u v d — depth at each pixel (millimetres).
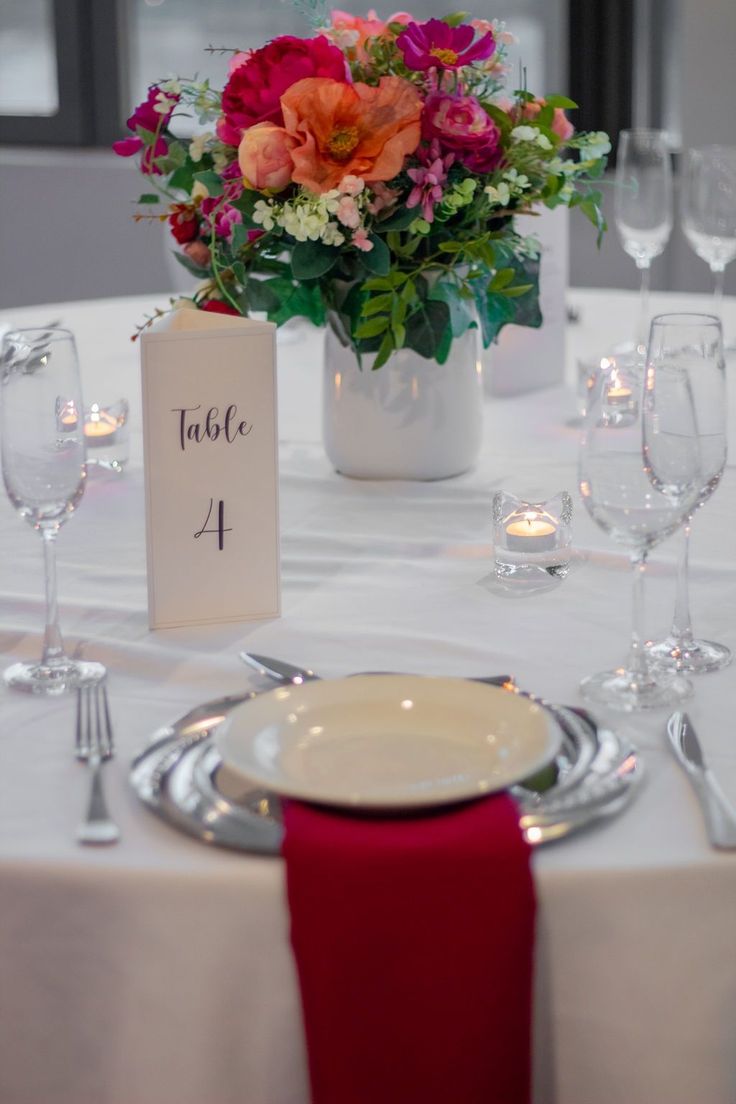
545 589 1280
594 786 837
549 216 2061
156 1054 812
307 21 1476
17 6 4730
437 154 1384
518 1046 787
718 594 1261
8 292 4773
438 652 1120
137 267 4645
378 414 1595
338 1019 778
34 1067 829
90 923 793
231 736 845
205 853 795
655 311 2635
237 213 1397
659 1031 809
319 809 801
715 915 790
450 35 1376
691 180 2289
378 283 1402
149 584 1174
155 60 4660
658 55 4094
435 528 1464
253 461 1181
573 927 788
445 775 838
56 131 4766
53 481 1028
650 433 958
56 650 1090
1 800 869
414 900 755
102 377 2125
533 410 2008
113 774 896
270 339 1153
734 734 955
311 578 1317
